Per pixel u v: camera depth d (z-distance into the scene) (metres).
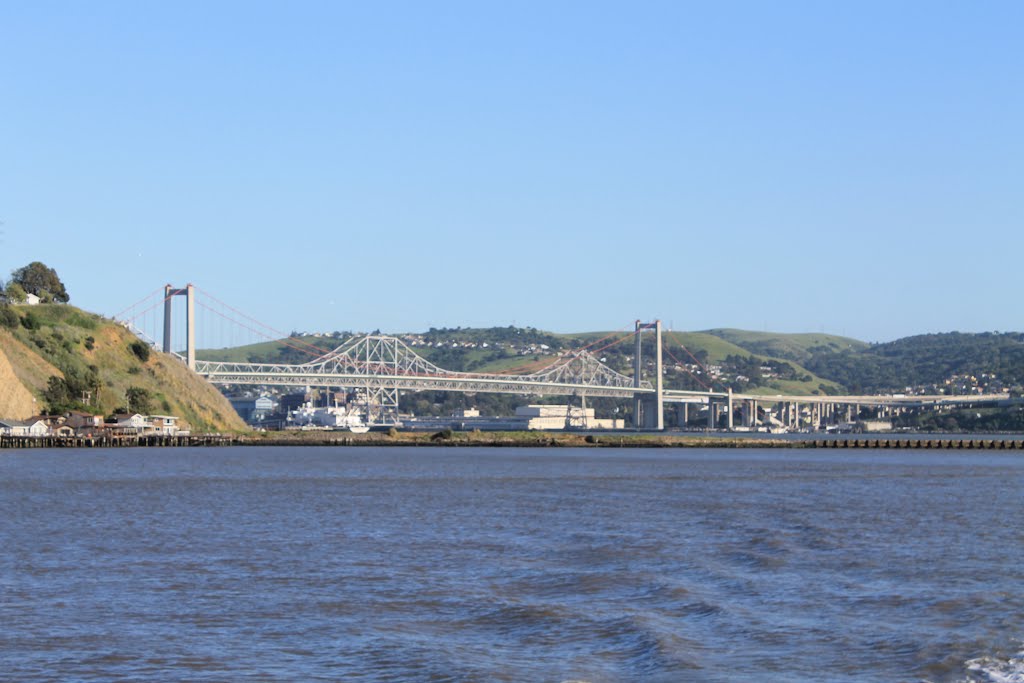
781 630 41.53
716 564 57.44
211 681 35.28
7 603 47.47
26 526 75.81
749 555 60.66
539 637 40.84
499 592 49.72
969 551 63.00
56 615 45.03
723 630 41.69
